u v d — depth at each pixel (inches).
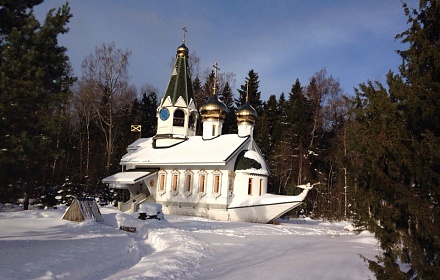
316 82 2465.6
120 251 581.6
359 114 406.3
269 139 2241.6
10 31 580.4
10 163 544.4
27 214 1002.7
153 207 1010.1
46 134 600.1
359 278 458.6
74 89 2181.3
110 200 1994.3
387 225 305.9
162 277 401.1
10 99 521.3
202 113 1738.4
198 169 1565.0
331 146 2234.3
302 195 1382.9
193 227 1010.7
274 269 470.9
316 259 561.0
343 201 1867.6
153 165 1676.9
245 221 1432.1
